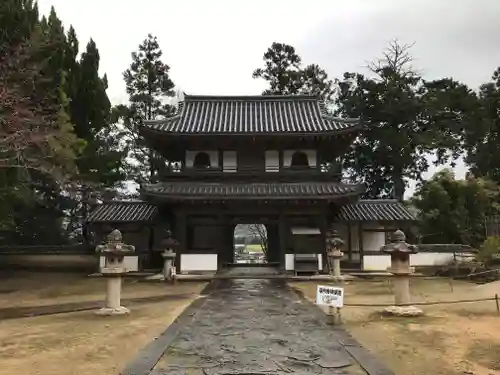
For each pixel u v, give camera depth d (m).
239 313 14.15
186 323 12.41
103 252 14.10
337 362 8.55
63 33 29.48
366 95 52.09
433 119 51.25
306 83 55.84
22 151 20.86
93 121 33.69
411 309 13.32
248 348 9.64
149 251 30.44
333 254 24.77
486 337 10.47
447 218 37.34
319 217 27.58
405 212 29.92
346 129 27.53
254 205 27.27
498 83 56.84
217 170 29.22
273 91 56.44
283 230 27.47
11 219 27.97
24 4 24.55
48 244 39.62
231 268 30.77
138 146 50.12
